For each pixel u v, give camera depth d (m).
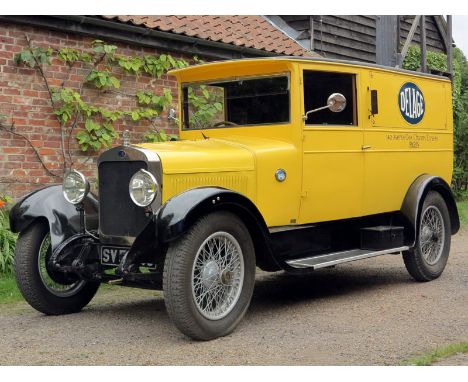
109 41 9.18
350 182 6.55
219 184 5.59
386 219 7.20
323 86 6.34
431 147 7.61
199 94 6.77
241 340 5.08
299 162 6.09
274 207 5.96
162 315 6.00
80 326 5.62
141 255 5.14
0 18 7.97
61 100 8.66
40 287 5.91
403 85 7.20
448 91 7.95
